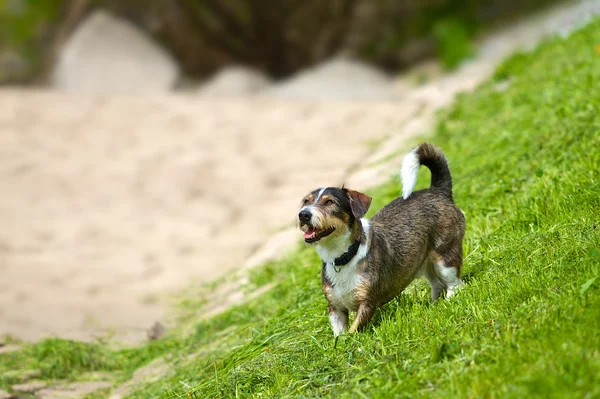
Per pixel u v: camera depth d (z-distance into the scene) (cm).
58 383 941
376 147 1739
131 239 1529
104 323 1143
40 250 1500
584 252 655
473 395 511
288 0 2984
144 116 2308
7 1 3086
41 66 3041
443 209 749
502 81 1733
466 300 663
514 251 744
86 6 3061
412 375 570
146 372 935
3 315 1179
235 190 1708
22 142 2128
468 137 1345
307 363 663
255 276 1149
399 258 712
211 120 2219
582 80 1219
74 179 1869
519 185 942
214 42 3053
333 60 2989
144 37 3075
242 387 680
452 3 2933
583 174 848
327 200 668
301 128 2056
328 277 691
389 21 2952
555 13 2803
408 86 2722
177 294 1244
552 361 513
